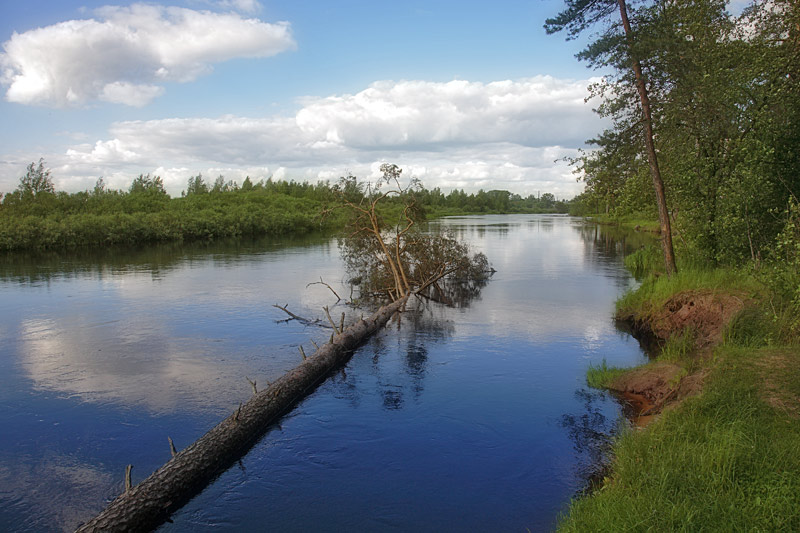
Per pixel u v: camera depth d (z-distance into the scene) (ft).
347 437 24.81
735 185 42.24
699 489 16.01
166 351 39.24
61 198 180.65
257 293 64.85
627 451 20.03
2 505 19.40
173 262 100.22
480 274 77.97
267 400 26.91
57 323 48.47
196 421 26.66
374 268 67.72
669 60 42.75
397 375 33.65
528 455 22.75
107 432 25.40
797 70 41.68
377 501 19.54
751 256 42.19
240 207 207.51
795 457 16.46
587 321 49.06
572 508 17.65
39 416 27.27
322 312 53.72
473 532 17.58
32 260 104.88
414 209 63.26
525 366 35.37
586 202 67.97
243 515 18.88
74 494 20.15
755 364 23.95
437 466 21.99
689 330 37.09
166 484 19.56
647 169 57.88
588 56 43.04
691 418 20.80
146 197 208.23
